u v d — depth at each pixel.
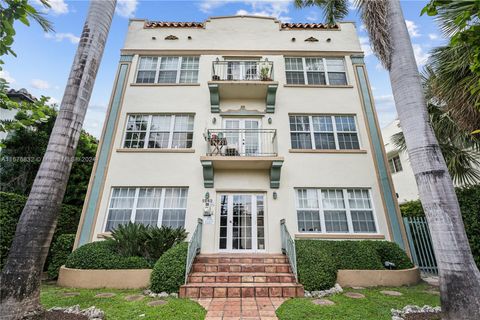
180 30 12.37
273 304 5.64
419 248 9.39
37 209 4.19
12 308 3.67
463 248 4.08
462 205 7.58
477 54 3.45
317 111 10.97
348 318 4.71
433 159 4.57
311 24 12.68
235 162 9.45
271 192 9.69
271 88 10.64
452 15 3.91
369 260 7.67
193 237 7.66
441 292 4.11
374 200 9.58
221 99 11.33
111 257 7.42
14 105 5.39
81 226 8.88
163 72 11.73
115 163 9.84
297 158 10.14
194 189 9.62
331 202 9.70
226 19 12.64
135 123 10.71
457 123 7.11
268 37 12.35
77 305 5.20
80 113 5.00
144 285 7.00
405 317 4.59
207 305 5.58
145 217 9.31
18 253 3.93
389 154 18.19
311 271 6.65
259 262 7.84
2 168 10.67
